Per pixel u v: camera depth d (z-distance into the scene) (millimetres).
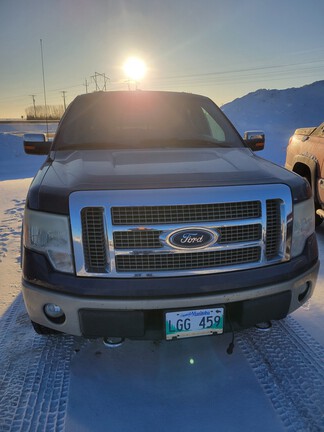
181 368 2227
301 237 2035
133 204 1718
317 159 4418
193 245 1775
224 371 2189
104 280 1771
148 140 2982
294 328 2625
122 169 2094
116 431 1780
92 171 2066
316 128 4684
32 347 2434
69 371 2201
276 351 2365
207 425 1808
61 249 1791
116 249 1747
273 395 1990
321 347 2398
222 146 2994
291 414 1861
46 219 1809
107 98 3396
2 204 7633
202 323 1845
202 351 2385
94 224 1757
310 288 2129
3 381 2109
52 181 1981
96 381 2121
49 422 1827
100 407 1928
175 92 3639
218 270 1834
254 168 2160
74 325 1841
